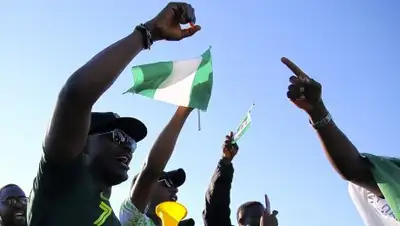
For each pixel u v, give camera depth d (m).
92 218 1.28
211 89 1.71
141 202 1.82
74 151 1.21
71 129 1.18
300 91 1.43
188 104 1.68
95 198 1.32
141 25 1.33
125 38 1.29
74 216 1.24
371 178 1.47
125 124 1.48
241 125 2.30
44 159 1.23
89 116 1.21
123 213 1.80
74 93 1.16
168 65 1.66
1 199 2.47
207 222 2.34
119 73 1.24
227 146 2.35
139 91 1.62
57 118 1.18
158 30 1.35
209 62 1.72
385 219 1.47
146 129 1.52
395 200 1.40
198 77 1.70
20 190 2.51
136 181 1.85
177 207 2.18
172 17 1.38
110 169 1.41
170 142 1.86
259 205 2.73
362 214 1.51
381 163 1.44
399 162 1.44
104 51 1.25
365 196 1.51
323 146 1.47
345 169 1.46
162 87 1.66
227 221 2.33
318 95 1.43
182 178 2.41
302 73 1.44
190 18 1.40
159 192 2.34
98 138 1.43
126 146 1.45
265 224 2.14
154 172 1.83
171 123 1.89
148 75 1.62
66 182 1.25
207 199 2.36
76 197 1.26
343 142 1.45
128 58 1.26
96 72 1.19
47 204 1.24
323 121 1.44
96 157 1.41
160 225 2.30
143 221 1.80
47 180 1.24
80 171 1.29
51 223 1.22
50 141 1.19
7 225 2.45
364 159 1.47
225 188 2.33
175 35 1.38
